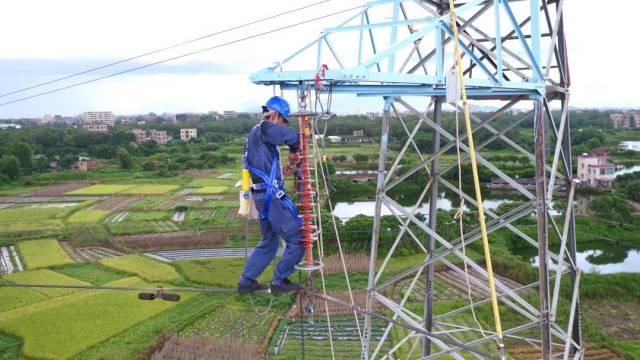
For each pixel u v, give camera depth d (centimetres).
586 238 4531
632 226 4700
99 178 8588
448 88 921
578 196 6244
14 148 8725
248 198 775
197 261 3834
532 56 1105
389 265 3656
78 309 2870
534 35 1105
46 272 3628
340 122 13588
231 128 16200
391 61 1127
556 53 1271
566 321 2520
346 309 2783
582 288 2922
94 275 3594
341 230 4122
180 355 2275
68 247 4397
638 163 8844
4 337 2567
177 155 10744
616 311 2741
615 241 4478
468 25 1153
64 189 7569
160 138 15538
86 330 2586
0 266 3866
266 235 780
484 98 1269
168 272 3594
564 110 1268
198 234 4716
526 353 2202
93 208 6119
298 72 892
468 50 1067
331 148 10744
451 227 4278
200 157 10281
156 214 5694
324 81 917
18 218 5509
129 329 2616
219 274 3494
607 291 2919
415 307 2809
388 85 1072
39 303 2991
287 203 747
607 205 4934
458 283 3266
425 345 1488
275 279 759
